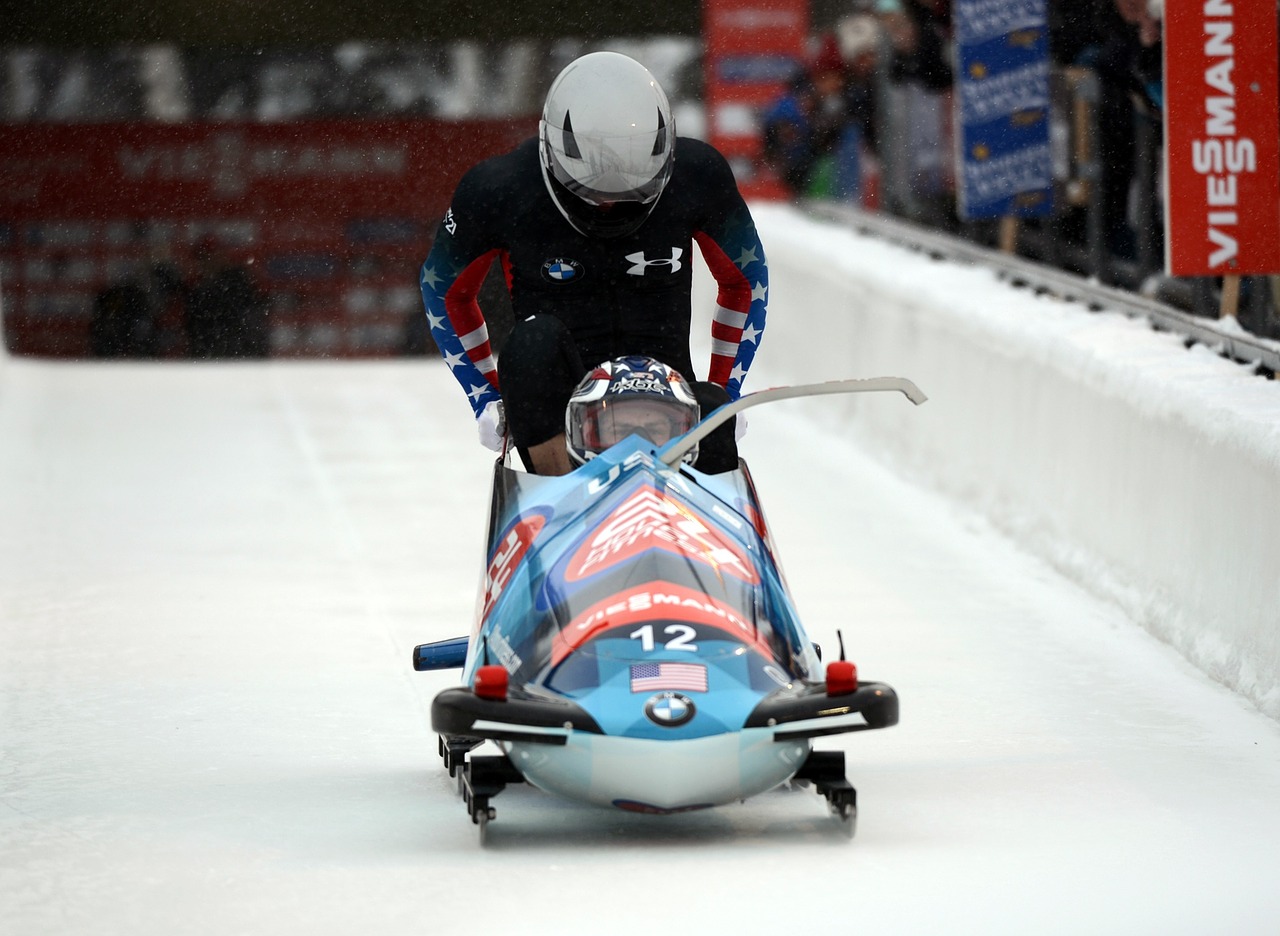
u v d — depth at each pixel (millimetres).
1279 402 22391
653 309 19875
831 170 49156
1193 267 27594
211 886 14602
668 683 14508
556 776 14703
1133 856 15195
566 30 66375
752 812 16656
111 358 70750
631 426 16906
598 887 14266
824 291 41062
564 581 15750
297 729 20031
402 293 72688
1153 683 21719
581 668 14820
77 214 70812
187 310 71500
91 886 14664
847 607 25875
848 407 39062
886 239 42719
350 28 65938
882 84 43750
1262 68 27328
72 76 71688
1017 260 35219
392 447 38500
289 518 31906
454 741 17516
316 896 14250
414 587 27047
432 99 75000
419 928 13422
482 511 32344
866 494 33625
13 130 70625
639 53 77312
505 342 17828
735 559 16141
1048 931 13266
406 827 16297
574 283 19641
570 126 18359
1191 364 25547
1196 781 17734
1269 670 20578
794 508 32562
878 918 13500
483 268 20109
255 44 65188
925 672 22375
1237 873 14742
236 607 25844
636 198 18500
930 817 16438
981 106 36094
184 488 34438
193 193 71312
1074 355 27312
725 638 15070
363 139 72125
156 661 22953
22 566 28312
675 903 13836
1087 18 36406
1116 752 18844
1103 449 26062
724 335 20984
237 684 21891
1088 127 36531
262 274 71938
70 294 71000
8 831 16266
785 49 57062
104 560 28766
